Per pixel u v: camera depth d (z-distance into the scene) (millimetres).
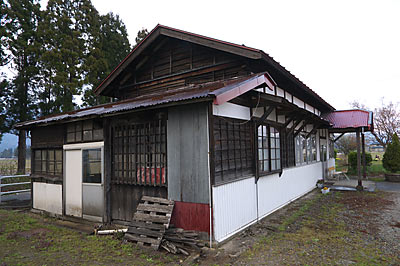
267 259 3793
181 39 6496
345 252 4055
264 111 6188
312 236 4797
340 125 11094
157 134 4961
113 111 4809
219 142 4535
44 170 7305
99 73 17141
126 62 7660
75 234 5121
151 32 7023
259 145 6008
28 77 15602
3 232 5180
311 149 10617
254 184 5660
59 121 5996
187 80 7082
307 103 10469
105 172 5676
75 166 6371
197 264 3627
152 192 5016
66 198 6516
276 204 6738
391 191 9695
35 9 16031
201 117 4371
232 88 4121
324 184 10984
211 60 6684
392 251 4098
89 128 6105
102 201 5738
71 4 16469
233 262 3693
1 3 14625
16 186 12320
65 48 14555
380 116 21016
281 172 7023
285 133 7660
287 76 6840
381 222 5703
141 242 4402
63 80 14164
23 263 3709
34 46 14578
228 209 4621
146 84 7992
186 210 4480
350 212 6590
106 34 19234
